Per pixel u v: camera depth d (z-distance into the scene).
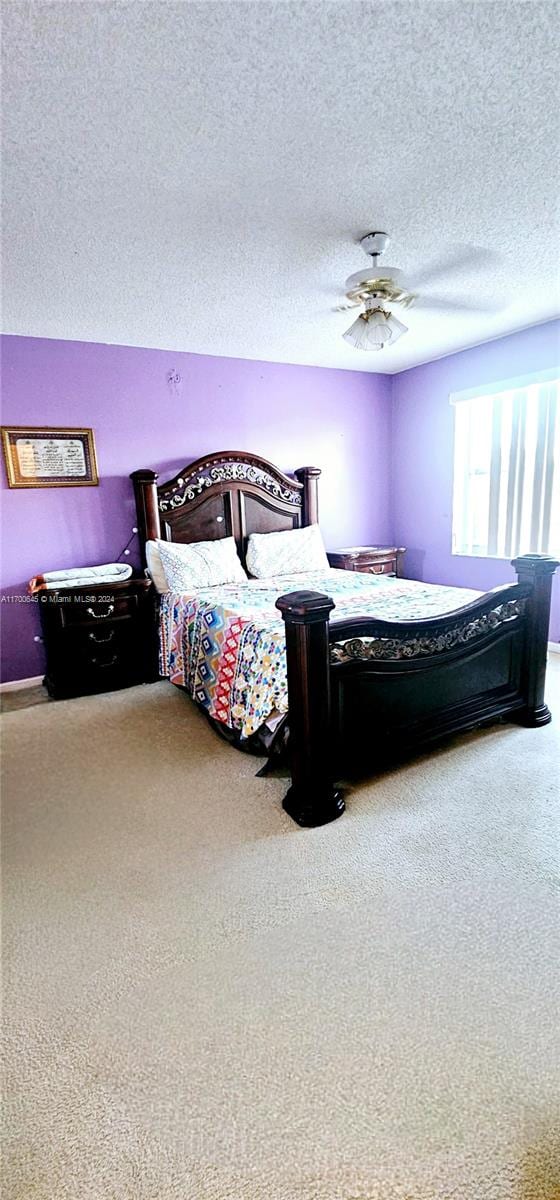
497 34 1.28
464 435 4.46
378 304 2.69
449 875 1.72
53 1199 0.96
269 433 4.42
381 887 1.68
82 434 3.65
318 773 1.99
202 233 2.22
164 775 2.44
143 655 3.67
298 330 3.52
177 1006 1.32
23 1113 1.10
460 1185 0.95
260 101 1.46
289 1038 1.23
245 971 1.41
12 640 3.62
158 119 1.52
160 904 1.65
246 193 1.94
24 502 3.54
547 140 1.69
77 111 1.46
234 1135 1.04
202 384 4.06
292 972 1.40
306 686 1.92
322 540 4.57
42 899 1.69
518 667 2.65
